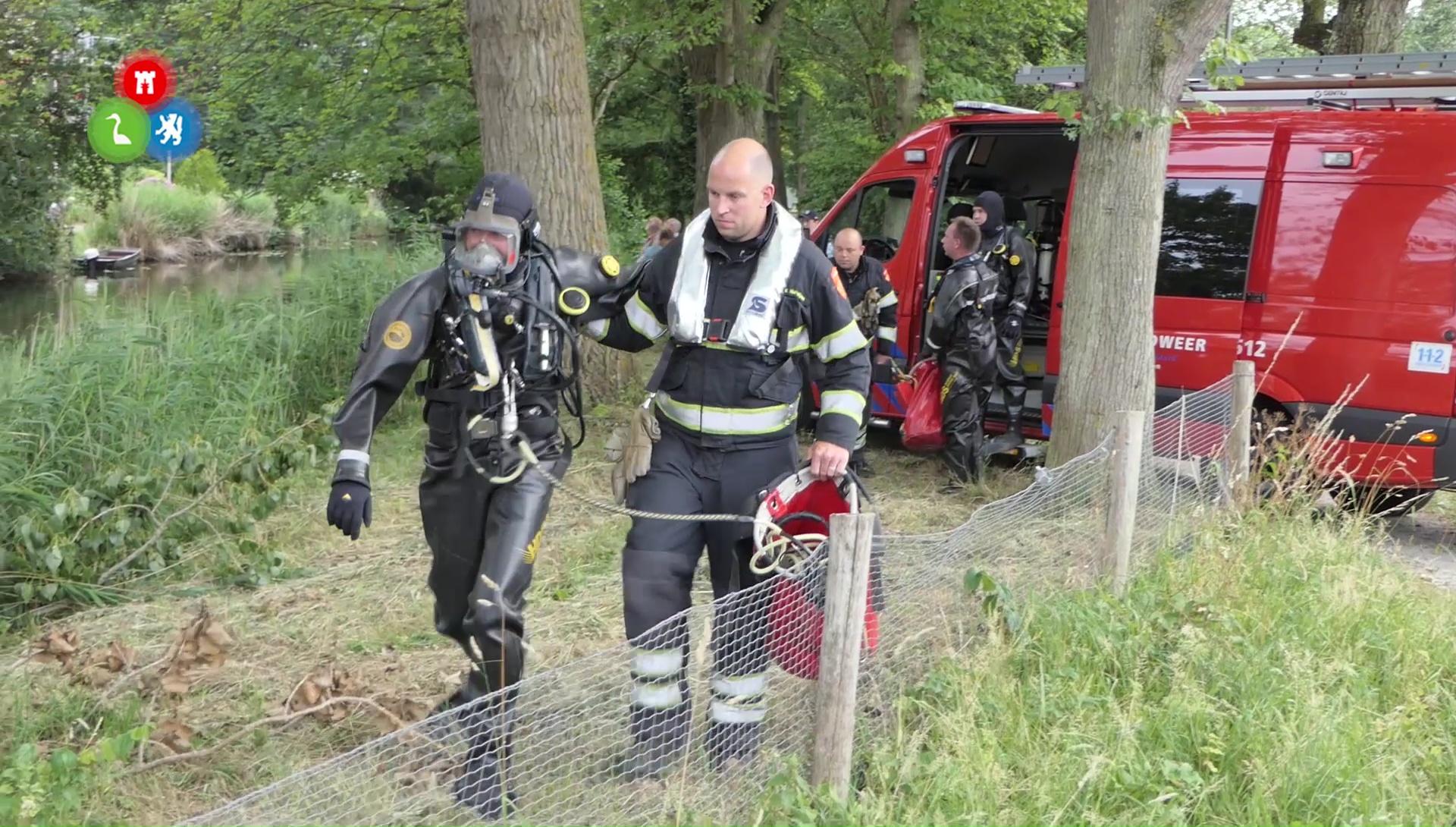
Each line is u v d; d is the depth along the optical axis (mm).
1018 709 3816
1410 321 6594
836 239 7523
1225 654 4301
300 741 3854
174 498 6105
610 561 5844
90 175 22344
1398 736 3822
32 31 19891
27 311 19891
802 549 3535
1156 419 5922
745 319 3443
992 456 8297
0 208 22344
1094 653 4266
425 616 5117
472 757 3098
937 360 7418
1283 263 6988
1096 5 6500
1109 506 4879
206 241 32750
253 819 2633
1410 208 6625
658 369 3635
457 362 3307
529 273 3355
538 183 8727
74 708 3963
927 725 3656
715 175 3383
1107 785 3467
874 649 3549
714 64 15039
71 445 6293
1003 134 8242
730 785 3307
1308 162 6953
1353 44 13031
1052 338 7773
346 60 15078
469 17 8781
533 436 3430
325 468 7559
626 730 3557
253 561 5730
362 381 3229
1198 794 3459
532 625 4973
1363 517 5973
